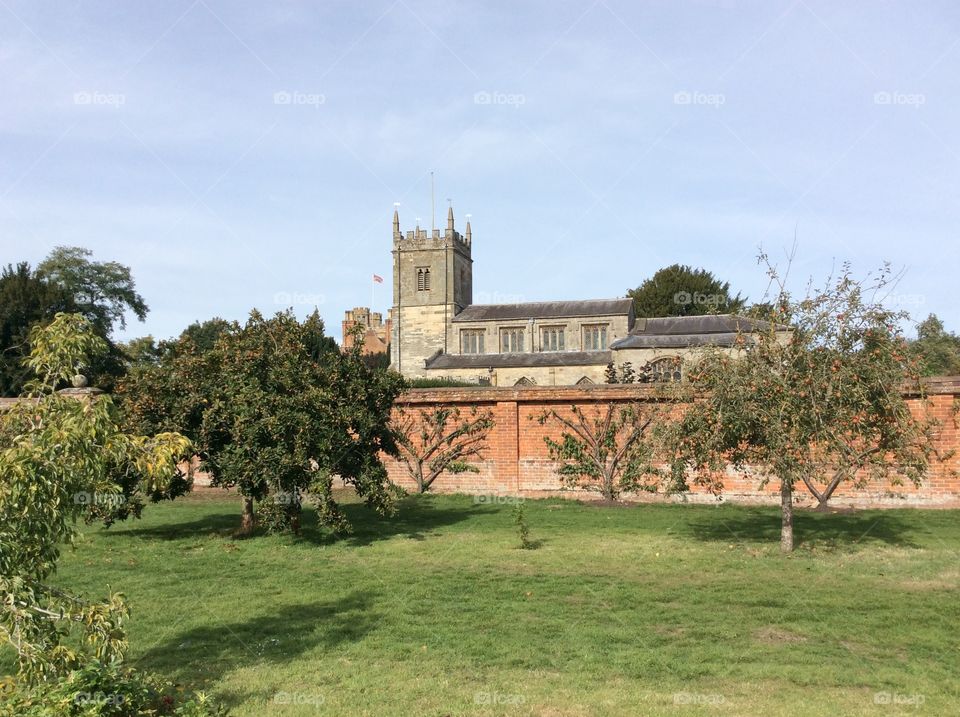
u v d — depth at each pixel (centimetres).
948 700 768
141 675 710
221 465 1627
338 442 1648
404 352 9312
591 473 2311
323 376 1692
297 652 926
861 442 1844
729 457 1555
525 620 1041
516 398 2392
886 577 1273
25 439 712
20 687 729
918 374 1470
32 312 5231
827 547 1525
